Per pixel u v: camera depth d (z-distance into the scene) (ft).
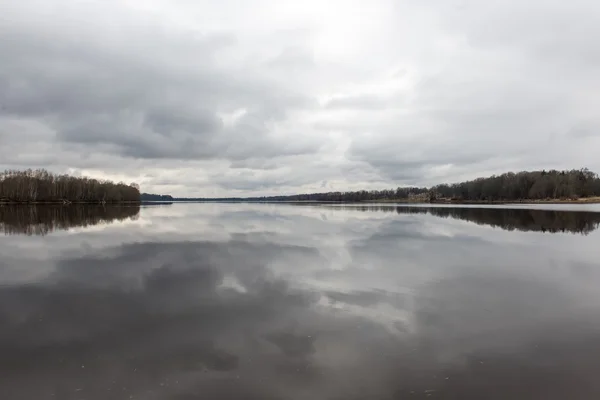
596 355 26.68
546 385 22.52
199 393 21.85
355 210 274.16
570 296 41.98
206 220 162.91
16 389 22.56
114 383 23.15
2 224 133.69
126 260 63.10
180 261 62.23
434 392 21.75
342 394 21.66
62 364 25.80
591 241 85.25
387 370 24.57
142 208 319.68
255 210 292.20
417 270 55.36
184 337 30.50
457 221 145.59
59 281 48.98
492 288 45.37
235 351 27.84
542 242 83.92
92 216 182.39
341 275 52.26
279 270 55.47
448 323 33.50
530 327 32.42
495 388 22.20
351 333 31.24
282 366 25.30
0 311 37.22
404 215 193.98
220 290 44.73
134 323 33.81
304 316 35.47
